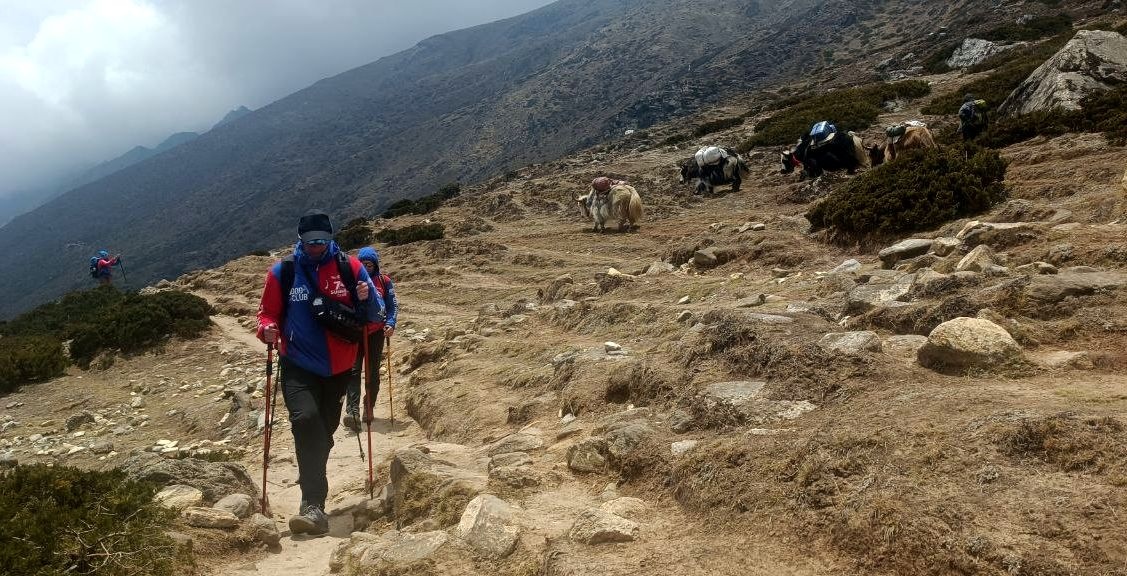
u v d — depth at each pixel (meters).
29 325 27.95
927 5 125.19
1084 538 2.55
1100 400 3.62
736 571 3.05
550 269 21.20
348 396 9.06
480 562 3.70
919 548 2.78
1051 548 2.55
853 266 9.80
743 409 4.48
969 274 6.08
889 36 117.75
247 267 33.66
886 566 2.82
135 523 4.22
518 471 4.64
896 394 4.20
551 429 6.13
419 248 28.39
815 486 3.36
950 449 3.26
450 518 4.39
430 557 3.80
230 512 4.86
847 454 3.47
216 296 29.25
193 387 16.36
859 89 39.47
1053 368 4.31
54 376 19.61
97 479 4.64
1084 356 4.36
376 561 3.94
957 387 4.16
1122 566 2.39
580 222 28.80
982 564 2.60
